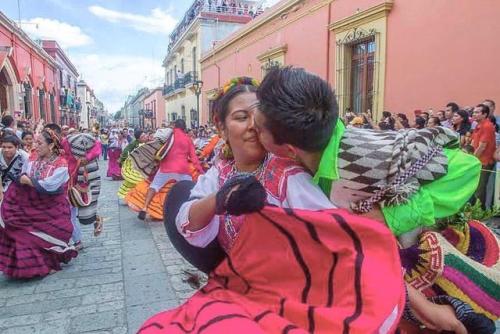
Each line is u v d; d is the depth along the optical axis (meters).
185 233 1.48
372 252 1.14
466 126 6.57
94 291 4.12
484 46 7.10
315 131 1.19
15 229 4.39
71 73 45.34
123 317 3.58
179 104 33.03
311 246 1.21
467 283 1.44
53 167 4.43
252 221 1.30
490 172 5.73
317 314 1.15
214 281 1.47
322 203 1.28
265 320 1.20
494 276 1.47
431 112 7.48
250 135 1.38
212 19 26.05
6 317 3.61
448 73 7.86
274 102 1.19
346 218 1.16
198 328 1.20
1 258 4.36
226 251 1.49
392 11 9.26
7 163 5.54
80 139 5.24
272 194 1.34
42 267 4.41
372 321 1.06
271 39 15.25
